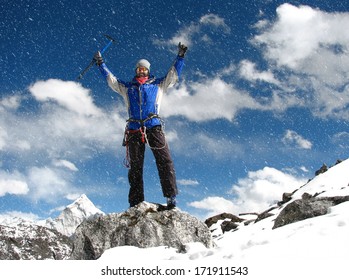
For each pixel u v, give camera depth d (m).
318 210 8.09
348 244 4.14
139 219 6.46
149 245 6.15
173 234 6.29
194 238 6.36
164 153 6.62
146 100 6.64
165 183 6.61
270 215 18.98
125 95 6.77
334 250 4.04
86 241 6.43
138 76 6.85
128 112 6.79
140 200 6.84
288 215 8.64
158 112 6.78
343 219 5.37
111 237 6.36
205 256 4.99
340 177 19.97
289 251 4.24
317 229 4.99
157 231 6.29
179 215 6.56
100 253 6.25
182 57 6.67
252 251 4.44
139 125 6.61
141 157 6.71
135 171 6.73
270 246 4.52
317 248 4.19
